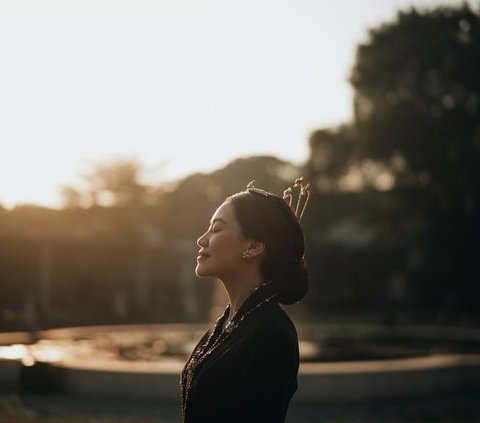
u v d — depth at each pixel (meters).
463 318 34.88
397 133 40.38
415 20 41.66
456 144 40.44
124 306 34.12
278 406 1.85
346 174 49.94
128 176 50.56
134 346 17.47
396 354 15.78
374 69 42.03
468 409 10.77
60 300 33.72
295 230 2.09
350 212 49.53
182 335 20.72
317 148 49.44
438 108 40.75
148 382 10.89
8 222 36.59
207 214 56.16
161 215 52.16
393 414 10.27
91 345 17.34
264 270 2.06
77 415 9.47
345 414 10.19
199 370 1.95
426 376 11.95
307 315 38.38
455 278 40.19
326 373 11.10
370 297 44.06
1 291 30.58
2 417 8.95
